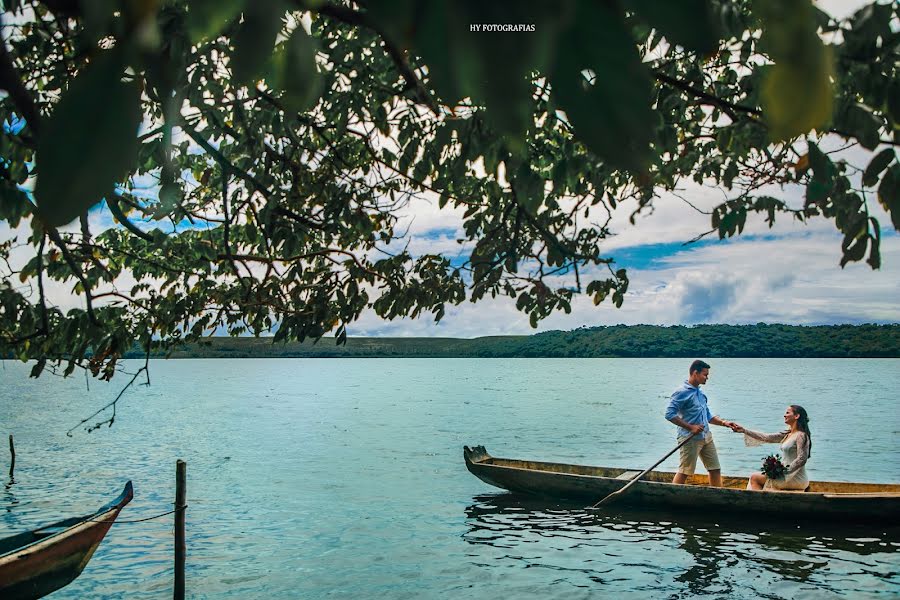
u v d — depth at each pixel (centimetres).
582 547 1534
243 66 46
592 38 39
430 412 5619
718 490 1638
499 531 1684
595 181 382
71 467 2862
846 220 214
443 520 1842
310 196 672
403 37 40
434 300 691
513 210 514
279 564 1489
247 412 5612
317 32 431
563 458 3067
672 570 1371
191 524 1866
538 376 14888
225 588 1334
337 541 1675
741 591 1251
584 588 1294
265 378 14275
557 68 39
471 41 39
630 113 39
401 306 687
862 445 3403
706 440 1653
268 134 499
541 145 352
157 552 1580
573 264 385
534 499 1931
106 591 1310
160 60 42
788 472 1625
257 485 2427
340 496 2214
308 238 673
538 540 1599
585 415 5303
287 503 2122
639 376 14612
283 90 49
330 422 4756
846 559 1398
